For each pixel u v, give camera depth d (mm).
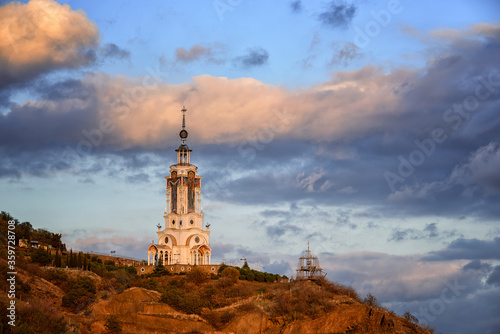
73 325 184500
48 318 173875
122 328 194875
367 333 197125
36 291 197875
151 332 194750
